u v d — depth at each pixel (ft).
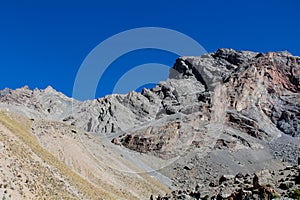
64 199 213.05
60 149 446.60
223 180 254.88
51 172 243.60
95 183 393.09
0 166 188.34
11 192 172.24
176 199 252.42
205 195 232.94
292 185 182.80
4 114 442.91
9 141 244.01
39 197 188.96
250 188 191.01
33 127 469.57
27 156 239.30
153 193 462.60
